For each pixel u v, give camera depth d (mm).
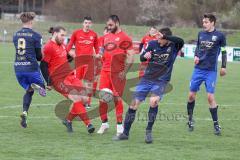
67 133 24531
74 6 156500
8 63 71188
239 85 52844
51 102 35406
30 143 21938
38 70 25516
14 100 36125
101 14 155500
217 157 20156
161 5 157875
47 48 24641
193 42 121812
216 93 44938
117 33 25516
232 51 97000
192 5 149125
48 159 19109
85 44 34531
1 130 24828
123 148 21391
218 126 25219
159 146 21984
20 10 180125
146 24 157000
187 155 20344
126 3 156375
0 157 19250
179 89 46719
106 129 24938
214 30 25469
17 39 25281
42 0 184000
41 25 138250
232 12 146375
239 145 22641
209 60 25438
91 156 19750
